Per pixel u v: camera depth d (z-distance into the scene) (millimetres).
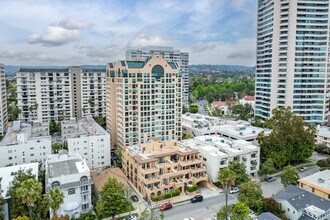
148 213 67750
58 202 53031
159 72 116562
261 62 174625
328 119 152500
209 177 88500
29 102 155750
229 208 62125
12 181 65062
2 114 143000
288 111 105188
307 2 151750
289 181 77562
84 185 69125
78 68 167375
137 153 86312
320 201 65500
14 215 60531
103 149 101938
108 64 131125
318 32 153625
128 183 86375
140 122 114688
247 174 86000
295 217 62500
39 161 88688
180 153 85375
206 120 144875
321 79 155625
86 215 67188
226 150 92812
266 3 166875
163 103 119062
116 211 65000
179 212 70188
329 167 90188
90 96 171625
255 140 114438
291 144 99625
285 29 154750
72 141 97062
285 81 157250
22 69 155375
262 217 59031
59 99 162625
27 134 105188
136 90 114000
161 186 77875
